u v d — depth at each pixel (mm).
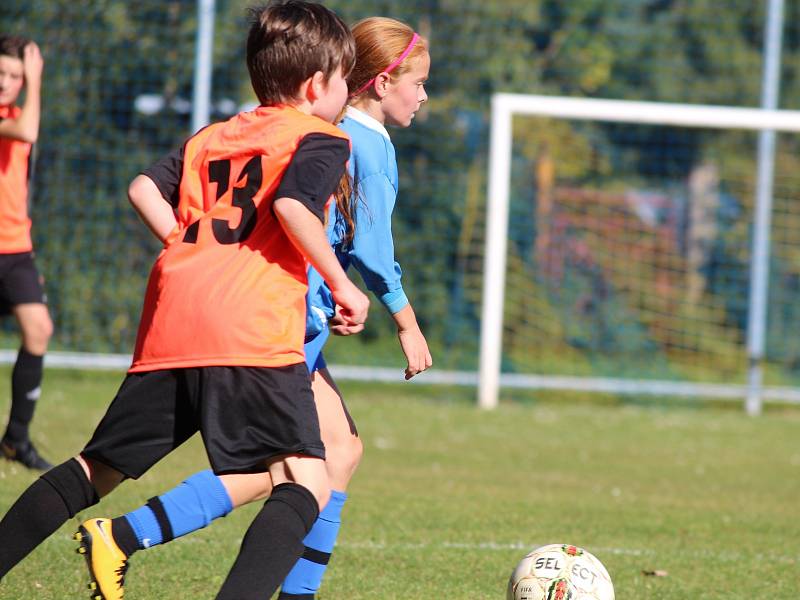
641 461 29422
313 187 10062
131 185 11148
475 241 50594
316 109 11117
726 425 37562
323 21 11070
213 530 17781
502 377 39938
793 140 61562
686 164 64875
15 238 21703
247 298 10227
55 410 31625
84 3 42875
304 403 10312
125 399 10531
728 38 64500
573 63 61688
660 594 14938
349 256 12438
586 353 51000
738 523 21156
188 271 10438
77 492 10625
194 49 44031
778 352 53969
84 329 42750
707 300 55938
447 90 52594
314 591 12203
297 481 10258
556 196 54750
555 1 61969
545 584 12406
